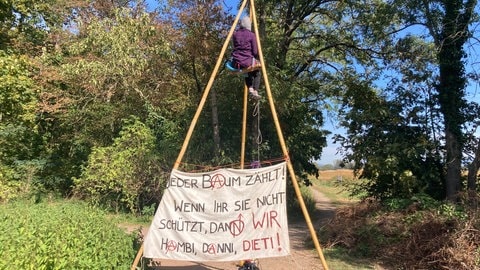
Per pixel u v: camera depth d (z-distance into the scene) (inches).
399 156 465.1
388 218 388.2
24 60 573.0
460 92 474.9
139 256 244.8
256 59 286.8
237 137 584.7
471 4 453.1
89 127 690.2
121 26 581.3
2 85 527.8
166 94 696.4
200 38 553.0
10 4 675.4
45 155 705.0
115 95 703.1
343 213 442.3
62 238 229.1
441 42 462.3
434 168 477.7
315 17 778.2
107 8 772.6
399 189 474.6
